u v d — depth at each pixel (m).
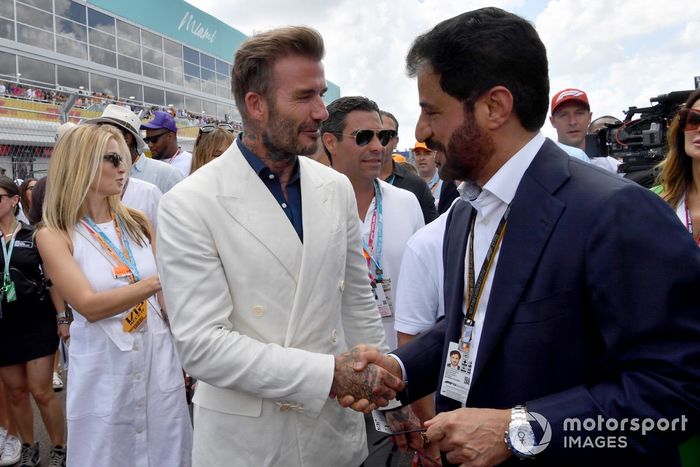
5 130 9.62
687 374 1.01
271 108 1.60
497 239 1.29
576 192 1.16
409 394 1.60
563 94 4.41
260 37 1.61
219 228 1.56
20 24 20.77
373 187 2.96
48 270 2.43
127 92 26.52
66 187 2.46
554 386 1.15
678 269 1.03
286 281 1.58
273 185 1.66
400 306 2.26
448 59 1.21
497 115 1.20
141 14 27.12
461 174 1.28
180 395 2.56
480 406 1.24
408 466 2.52
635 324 1.05
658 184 2.96
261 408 1.58
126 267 2.55
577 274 1.12
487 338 1.20
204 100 32.81
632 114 3.82
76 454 2.39
